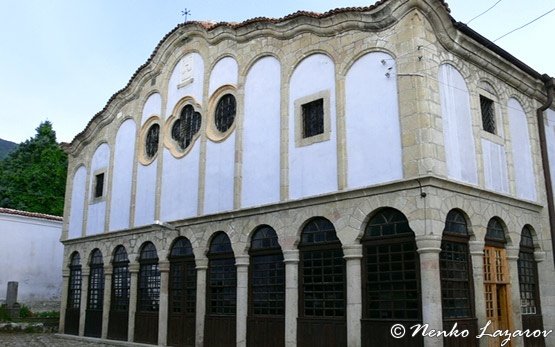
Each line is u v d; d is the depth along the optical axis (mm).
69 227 25406
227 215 17281
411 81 13453
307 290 14820
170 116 20969
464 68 15156
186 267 18844
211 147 18688
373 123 14070
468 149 14516
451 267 13211
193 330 18000
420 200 12711
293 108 16141
